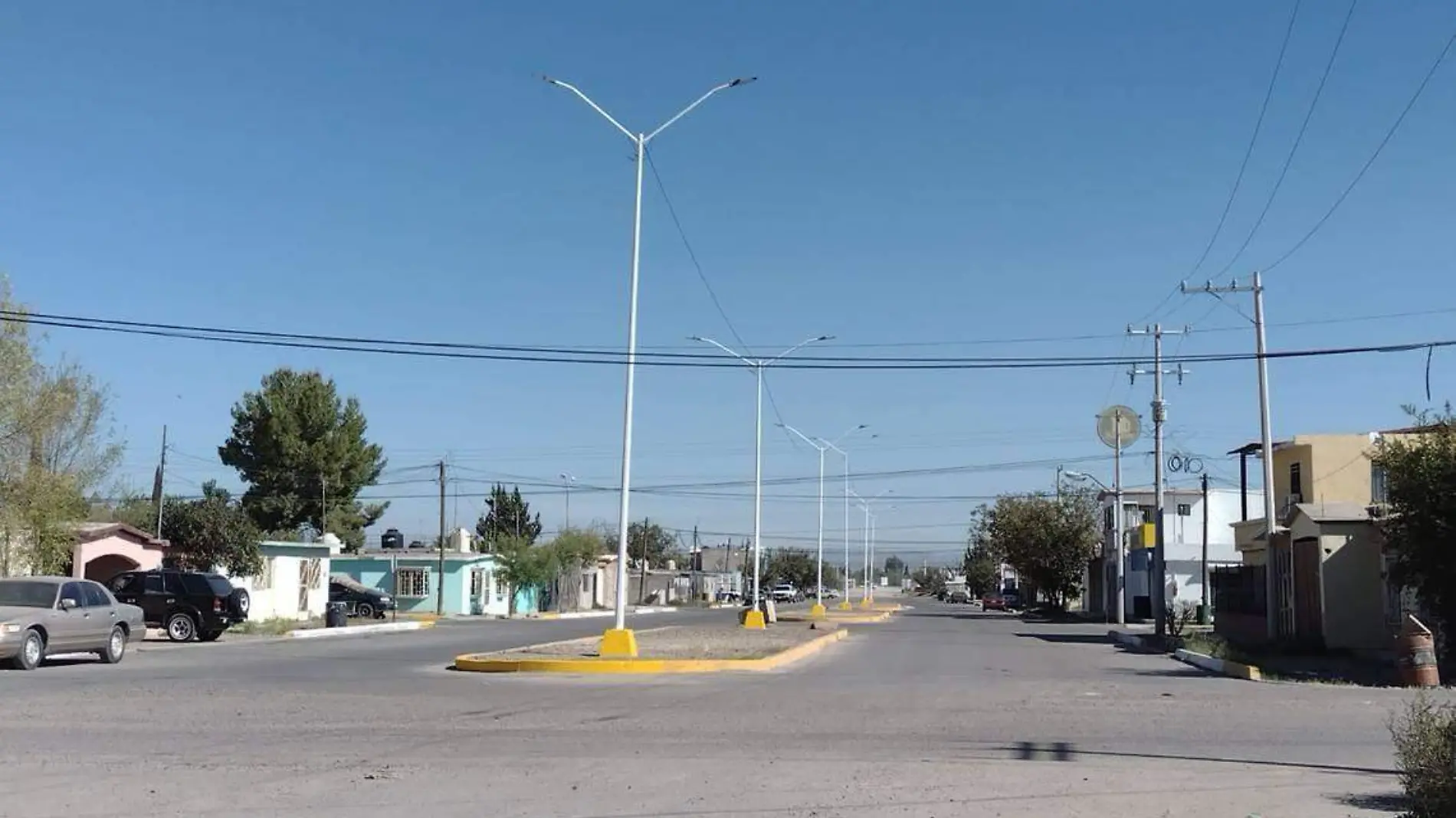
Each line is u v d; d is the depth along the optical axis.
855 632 47.69
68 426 36.16
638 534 137.38
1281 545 36.50
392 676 23.58
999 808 9.98
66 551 35.66
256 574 49.62
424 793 10.52
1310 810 10.00
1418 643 23.00
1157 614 43.31
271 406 71.62
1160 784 11.14
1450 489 24.81
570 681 22.73
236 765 11.98
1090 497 78.69
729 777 11.34
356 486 75.62
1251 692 21.05
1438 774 8.76
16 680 22.03
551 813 9.67
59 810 9.77
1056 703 18.73
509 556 75.38
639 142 27.36
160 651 32.12
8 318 30.84
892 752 13.13
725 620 61.41
